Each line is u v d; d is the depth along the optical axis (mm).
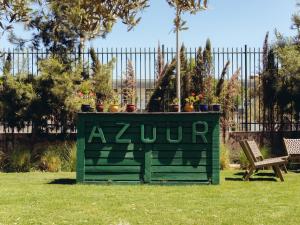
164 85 15906
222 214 6656
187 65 16031
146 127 9891
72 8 2756
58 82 14281
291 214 6680
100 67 15375
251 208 7145
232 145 15328
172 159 9867
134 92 15672
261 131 15570
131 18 2773
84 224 6020
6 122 14789
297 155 12328
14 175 12289
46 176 11977
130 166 9906
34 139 14883
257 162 11086
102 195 8383
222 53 15875
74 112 14469
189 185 9727
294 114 15945
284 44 16094
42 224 6027
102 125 9938
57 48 15109
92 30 2742
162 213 6703
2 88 14414
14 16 2957
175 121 9859
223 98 15625
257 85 16391
